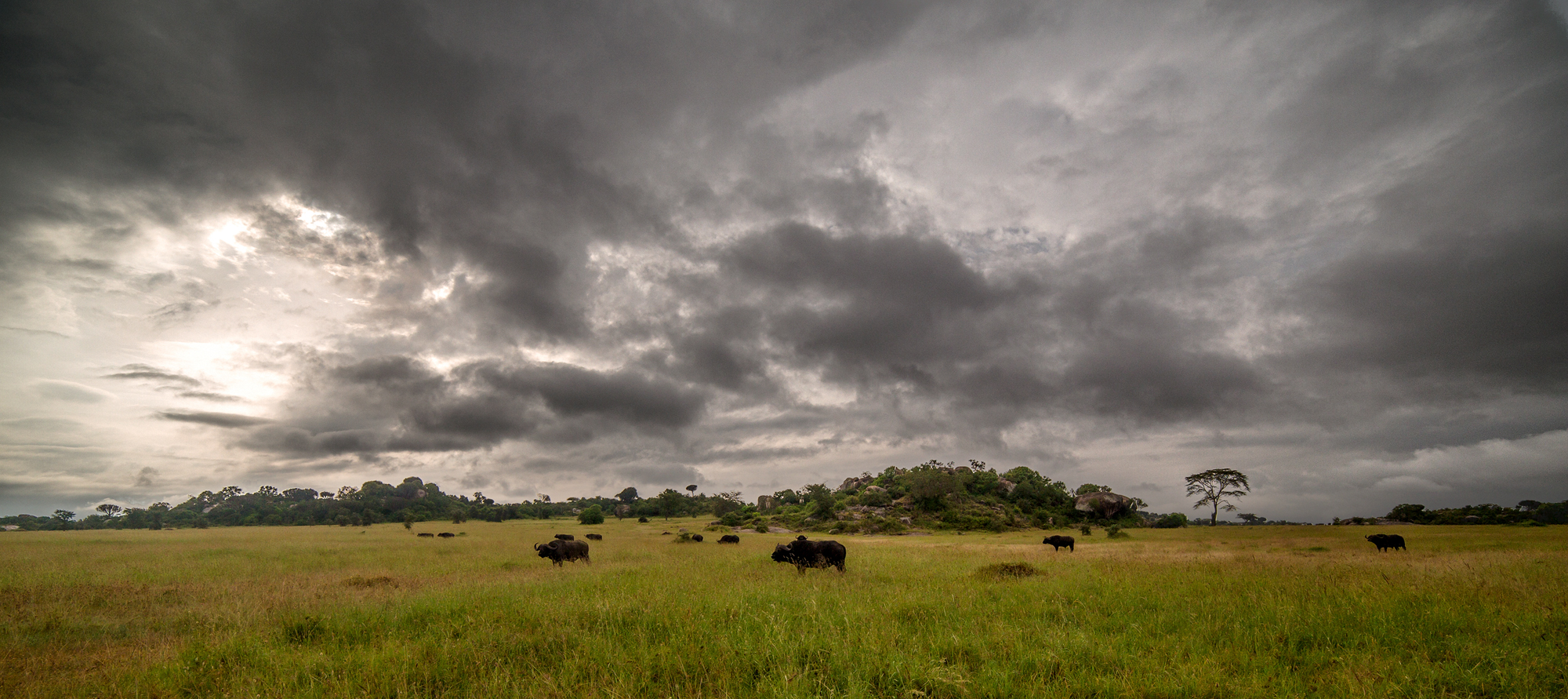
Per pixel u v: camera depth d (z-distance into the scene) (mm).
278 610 10500
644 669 6453
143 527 115938
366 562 22031
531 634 8086
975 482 105000
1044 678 5996
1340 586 10492
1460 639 7012
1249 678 5957
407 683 6473
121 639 9406
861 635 7383
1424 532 45625
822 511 89875
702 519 119000
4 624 9906
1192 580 11969
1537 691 5570
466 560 22281
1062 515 94250
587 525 84750
